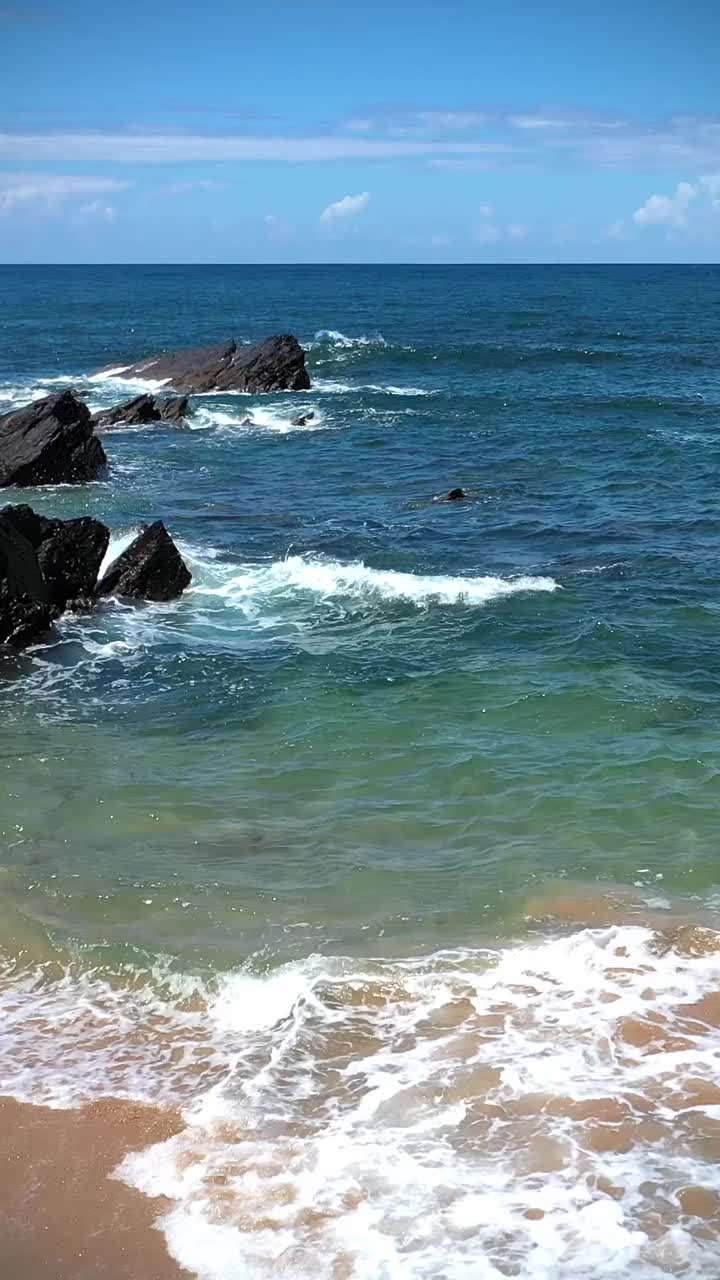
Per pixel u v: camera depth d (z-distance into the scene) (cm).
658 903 1050
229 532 2498
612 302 11644
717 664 1666
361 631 1830
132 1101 801
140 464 3294
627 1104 786
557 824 1199
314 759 1364
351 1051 849
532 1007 895
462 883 1088
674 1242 674
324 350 6134
